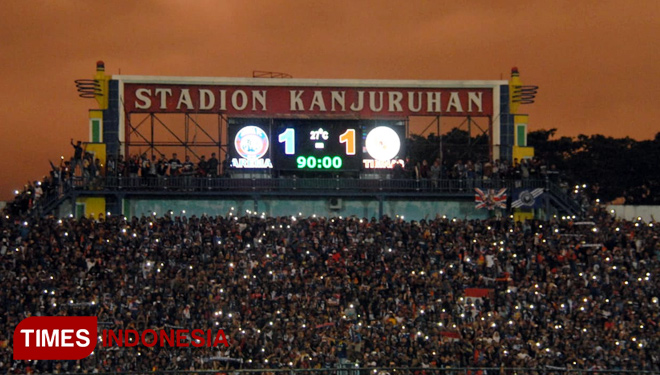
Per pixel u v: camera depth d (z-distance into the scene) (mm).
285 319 44875
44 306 44906
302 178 59906
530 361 42562
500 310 47844
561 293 49562
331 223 54906
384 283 49000
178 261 50312
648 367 43531
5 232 51625
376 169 60531
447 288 49094
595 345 44812
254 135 59906
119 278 48000
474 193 60156
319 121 60156
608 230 56125
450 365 42125
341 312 46500
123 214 58906
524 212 61188
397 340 43500
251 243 53000
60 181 57938
